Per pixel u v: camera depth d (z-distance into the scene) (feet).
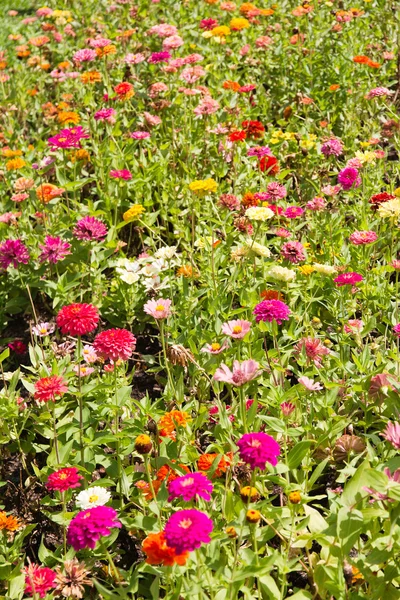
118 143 12.78
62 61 17.85
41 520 8.44
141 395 9.55
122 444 8.21
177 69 14.46
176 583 6.97
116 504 8.02
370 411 8.39
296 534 7.23
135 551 8.01
